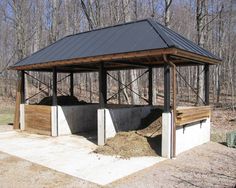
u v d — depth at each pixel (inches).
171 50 268.7
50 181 229.0
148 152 310.5
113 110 379.6
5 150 334.6
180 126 321.4
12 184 222.7
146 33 326.3
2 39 1244.5
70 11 1056.2
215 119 613.0
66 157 301.6
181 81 1280.8
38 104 487.2
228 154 317.7
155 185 218.5
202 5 621.6
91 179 232.7
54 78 428.8
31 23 1082.7
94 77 1253.7
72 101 514.0
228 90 1170.6
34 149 340.5
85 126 482.3
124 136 344.8
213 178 235.5
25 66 444.1
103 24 805.9
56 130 431.5
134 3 829.2
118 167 264.4
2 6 1053.2
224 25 1099.3
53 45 466.9
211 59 355.9
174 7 1196.5
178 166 268.8
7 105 977.5
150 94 464.8
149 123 426.3
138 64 423.5
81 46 387.9
